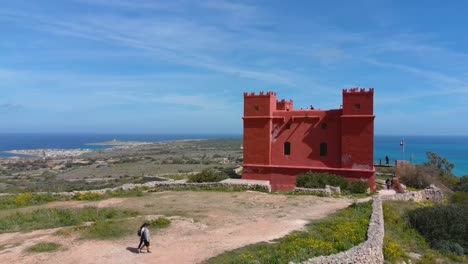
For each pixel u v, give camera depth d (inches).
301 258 592.4
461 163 5349.4
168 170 3368.6
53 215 935.0
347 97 1599.4
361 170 1567.4
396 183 1705.2
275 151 1736.0
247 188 1413.6
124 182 2507.4
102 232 769.6
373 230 773.3
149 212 994.1
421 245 951.6
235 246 687.1
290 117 1717.5
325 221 879.7
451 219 1032.8
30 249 664.4
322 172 1633.9
